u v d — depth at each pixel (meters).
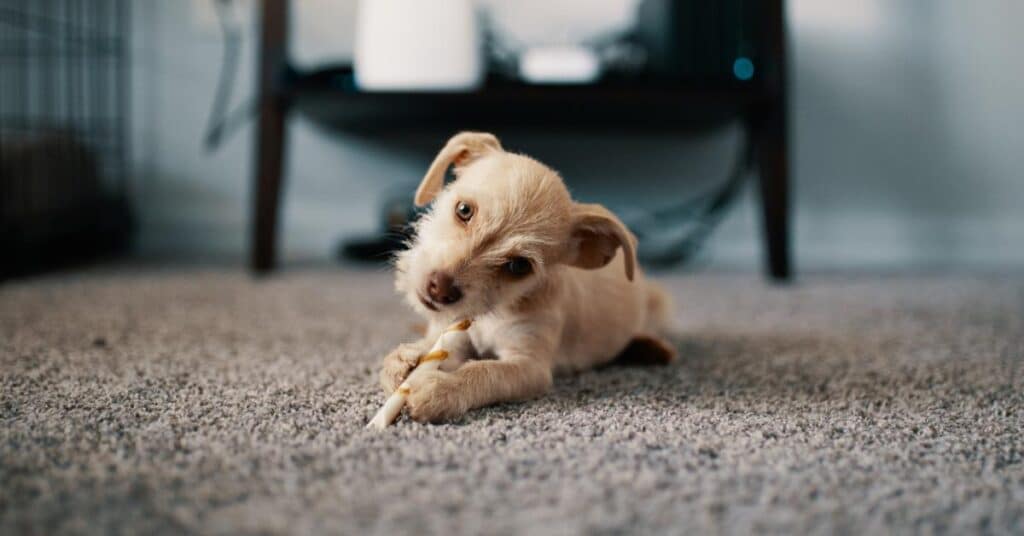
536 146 1.61
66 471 0.58
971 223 1.65
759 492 0.58
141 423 0.69
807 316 1.10
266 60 1.28
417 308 0.75
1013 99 1.62
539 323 0.78
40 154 1.31
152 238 1.61
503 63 1.46
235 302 1.11
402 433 0.68
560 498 0.55
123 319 0.99
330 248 1.62
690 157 1.62
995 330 1.03
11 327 0.93
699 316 1.10
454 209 0.75
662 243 1.63
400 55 1.28
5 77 1.54
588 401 0.76
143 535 0.48
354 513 0.52
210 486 0.56
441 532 0.49
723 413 0.74
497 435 0.68
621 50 1.53
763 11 1.28
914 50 1.61
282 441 0.66
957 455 0.68
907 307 1.16
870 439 0.70
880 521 0.53
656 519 0.52
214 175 1.61
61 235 1.37
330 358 0.86
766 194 1.34
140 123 1.59
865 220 1.65
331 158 1.61
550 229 0.75
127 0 1.56
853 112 1.62
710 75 1.35
